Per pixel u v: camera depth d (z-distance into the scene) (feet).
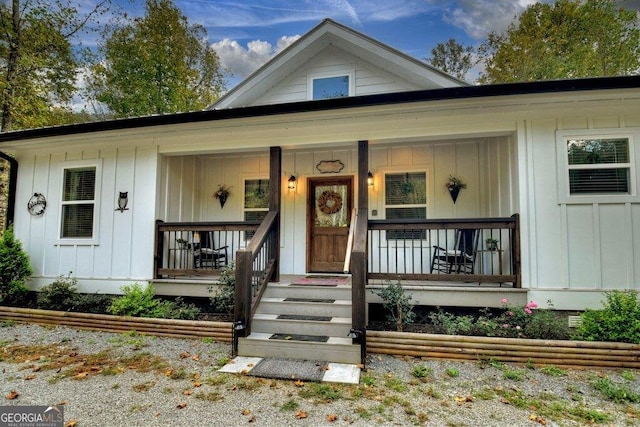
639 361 11.64
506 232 17.47
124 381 10.98
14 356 13.20
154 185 19.42
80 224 20.52
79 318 16.83
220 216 24.54
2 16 33.53
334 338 13.28
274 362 12.39
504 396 9.99
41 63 35.42
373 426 8.45
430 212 21.56
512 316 13.94
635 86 13.28
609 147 14.89
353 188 22.93
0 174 35.35
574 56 49.93
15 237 21.40
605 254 14.60
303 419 8.75
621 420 8.74
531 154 15.35
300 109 15.87
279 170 18.16
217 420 8.68
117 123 18.24
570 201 14.93
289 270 23.22
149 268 18.95
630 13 49.62
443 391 10.29
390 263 21.83
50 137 19.95
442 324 14.46
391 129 16.90
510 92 13.93
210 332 15.06
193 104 55.47
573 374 11.48
